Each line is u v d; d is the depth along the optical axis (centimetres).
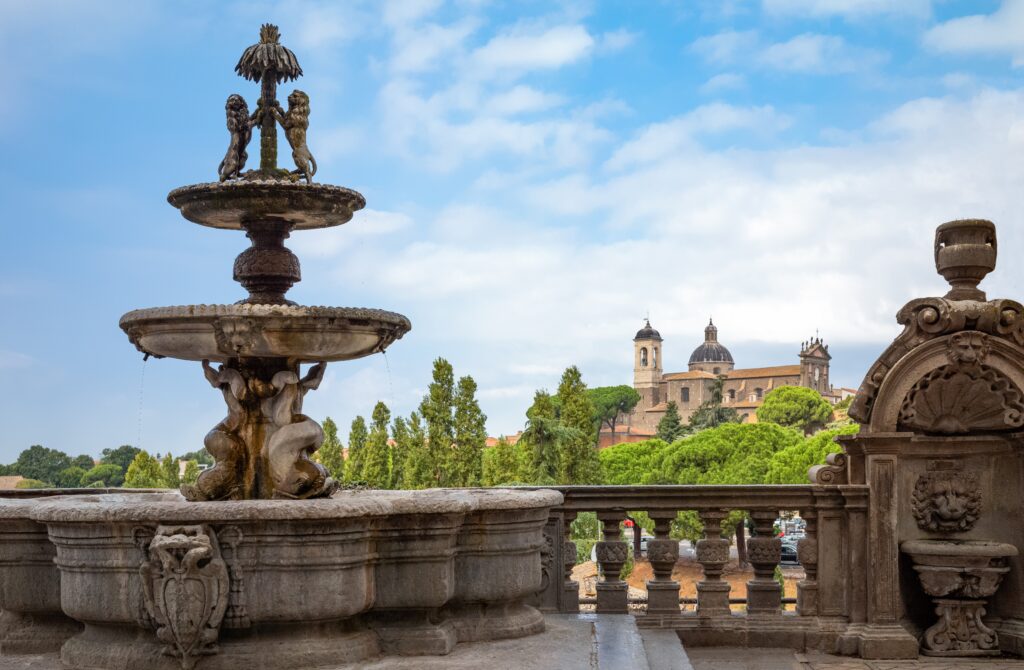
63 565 603
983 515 822
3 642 646
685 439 6119
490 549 678
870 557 800
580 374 3934
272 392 681
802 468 5275
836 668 751
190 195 734
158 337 655
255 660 577
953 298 818
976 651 788
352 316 648
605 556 825
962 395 813
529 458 3750
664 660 694
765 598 827
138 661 584
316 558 586
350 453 4488
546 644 663
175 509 571
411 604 633
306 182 733
